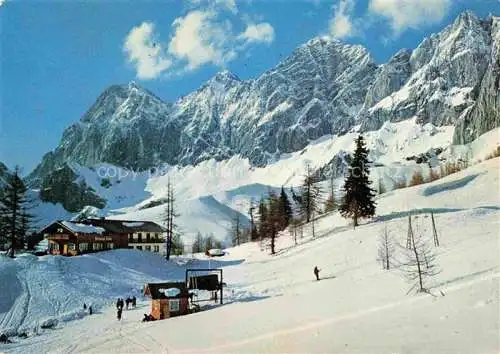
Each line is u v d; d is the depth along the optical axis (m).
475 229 63.75
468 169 106.88
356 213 83.88
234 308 50.88
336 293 48.09
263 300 53.41
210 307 55.25
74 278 66.88
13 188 78.50
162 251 106.44
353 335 29.36
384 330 29.19
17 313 53.09
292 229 109.94
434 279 41.81
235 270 83.31
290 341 30.77
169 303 52.81
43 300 57.72
